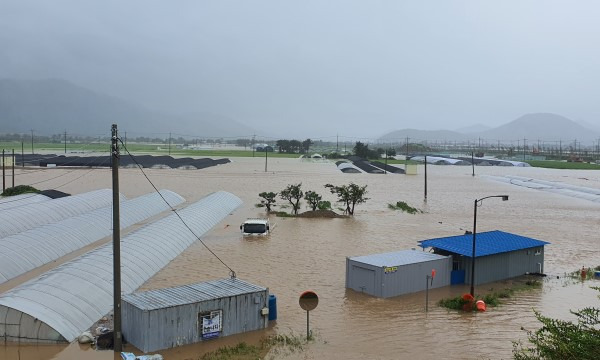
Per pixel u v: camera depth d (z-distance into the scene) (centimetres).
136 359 1650
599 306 2375
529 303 2441
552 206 6316
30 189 5469
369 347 1867
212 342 1875
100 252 2608
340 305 2355
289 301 2398
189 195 6288
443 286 2692
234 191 6812
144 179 8044
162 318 1777
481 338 1977
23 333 1788
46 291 1988
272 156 17638
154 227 3406
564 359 1130
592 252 3697
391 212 5375
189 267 2936
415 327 2084
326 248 3562
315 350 1825
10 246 2877
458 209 5800
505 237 3081
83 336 1809
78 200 4716
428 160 16938
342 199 5253
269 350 1814
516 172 13138
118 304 1747
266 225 3962
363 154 16775
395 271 2500
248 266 3017
